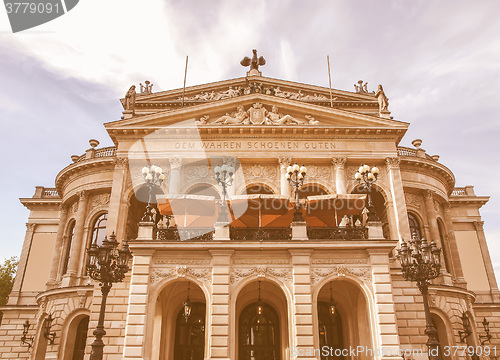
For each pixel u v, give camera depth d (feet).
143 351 73.15
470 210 154.20
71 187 126.72
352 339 88.53
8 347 134.10
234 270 79.25
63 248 123.95
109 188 120.57
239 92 121.90
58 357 102.78
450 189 137.59
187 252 80.53
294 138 111.24
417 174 122.01
